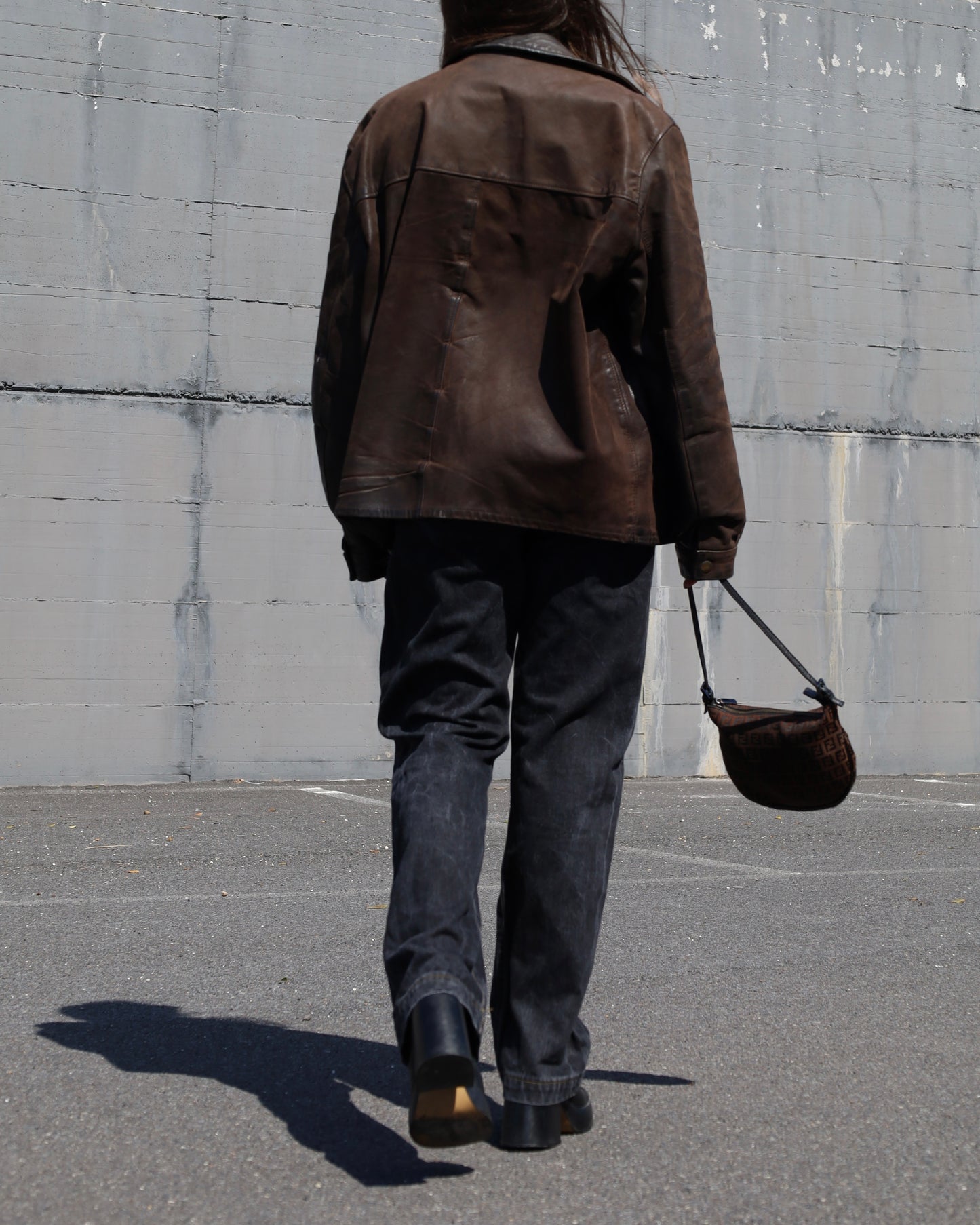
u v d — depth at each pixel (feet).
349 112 32.76
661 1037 9.45
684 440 6.75
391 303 6.68
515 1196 6.24
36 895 15.78
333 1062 8.64
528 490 6.52
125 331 31.17
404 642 6.77
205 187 31.76
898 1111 7.75
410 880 6.22
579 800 6.75
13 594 30.35
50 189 30.78
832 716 7.34
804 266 36.24
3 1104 7.60
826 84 36.65
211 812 25.40
